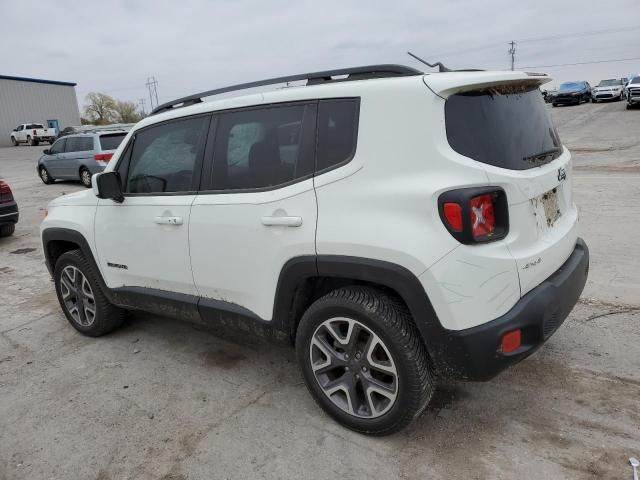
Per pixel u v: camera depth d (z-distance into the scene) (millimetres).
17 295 5590
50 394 3400
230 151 3068
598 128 21625
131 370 3656
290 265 2695
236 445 2732
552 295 2449
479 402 2941
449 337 2297
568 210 2986
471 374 2340
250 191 2928
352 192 2498
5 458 2771
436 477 2395
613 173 10805
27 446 2861
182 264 3289
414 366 2426
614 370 3162
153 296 3574
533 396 2963
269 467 2547
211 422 2957
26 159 29203
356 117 2545
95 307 4117
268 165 2873
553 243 2584
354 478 2432
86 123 74125
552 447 2537
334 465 2525
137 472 2590
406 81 2410
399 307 2477
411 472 2438
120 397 3303
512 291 2320
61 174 15453
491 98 2467
